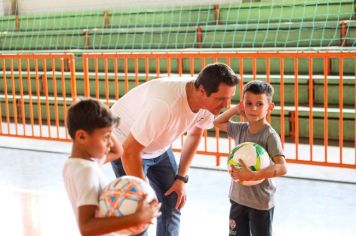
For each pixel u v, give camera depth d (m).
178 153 7.27
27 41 12.34
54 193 5.75
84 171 2.18
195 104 3.02
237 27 9.91
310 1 9.82
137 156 3.01
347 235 4.45
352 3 9.49
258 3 10.30
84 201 2.14
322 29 9.27
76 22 12.21
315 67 8.89
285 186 5.89
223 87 2.86
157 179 3.51
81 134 2.19
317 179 6.11
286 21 10.04
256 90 3.24
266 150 3.29
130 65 10.35
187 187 5.92
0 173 6.70
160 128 2.98
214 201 5.40
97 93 7.45
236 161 3.13
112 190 2.19
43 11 13.34
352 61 8.57
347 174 6.26
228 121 3.54
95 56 7.20
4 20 13.05
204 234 4.52
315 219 4.86
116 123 2.28
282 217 4.93
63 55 7.54
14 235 4.56
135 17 11.52
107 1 12.48
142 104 3.20
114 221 2.12
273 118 8.12
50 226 4.75
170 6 11.70
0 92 11.39
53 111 10.09
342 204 5.27
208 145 7.65
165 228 3.51
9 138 8.81
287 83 8.51
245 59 9.30
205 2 11.30
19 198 5.60
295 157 6.85
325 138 6.03
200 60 9.48
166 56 6.64
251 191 3.28
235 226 3.42
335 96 8.23
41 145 8.20
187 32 10.41
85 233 2.14
